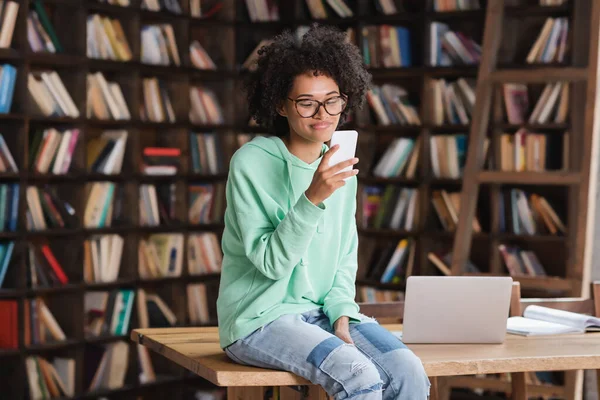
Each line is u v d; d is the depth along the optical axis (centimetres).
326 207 252
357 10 543
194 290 548
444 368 246
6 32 461
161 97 531
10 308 462
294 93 240
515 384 318
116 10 505
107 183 508
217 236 560
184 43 538
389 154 545
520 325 309
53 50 481
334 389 224
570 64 488
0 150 462
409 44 541
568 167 484
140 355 522
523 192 502
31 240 497
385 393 234
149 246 530
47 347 473
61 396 484
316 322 252
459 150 527
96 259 503
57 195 497
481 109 457
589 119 425
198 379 542
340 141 241
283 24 564
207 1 560
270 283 241
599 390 328
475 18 529
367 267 558
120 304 510
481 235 509
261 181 244
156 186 535
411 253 536
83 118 488
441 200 535
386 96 543
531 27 515
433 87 531
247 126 561
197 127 548
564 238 484
